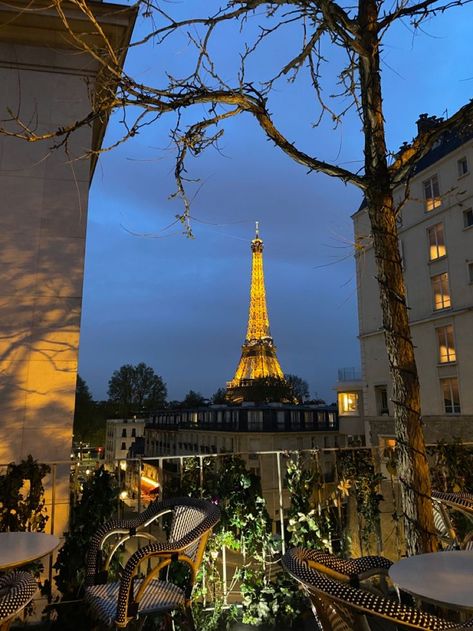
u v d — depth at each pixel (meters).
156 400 90.94
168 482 4.00
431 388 23.66
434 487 4.44
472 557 2.21
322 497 4.07
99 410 68.81
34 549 2.32
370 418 26.38
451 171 23.38
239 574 3.94
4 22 5.37
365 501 4.15
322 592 1.61
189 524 2.90
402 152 3.02
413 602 2.57
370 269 27.16
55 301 5.38
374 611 1.50
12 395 5.07
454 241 22.95
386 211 2.91
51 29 5.52
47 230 5.48
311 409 43.44
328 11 2.85
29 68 5.69
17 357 5.16
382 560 2.24
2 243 5.34
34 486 3.41
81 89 5.78
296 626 3.69
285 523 4.10
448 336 23.12
